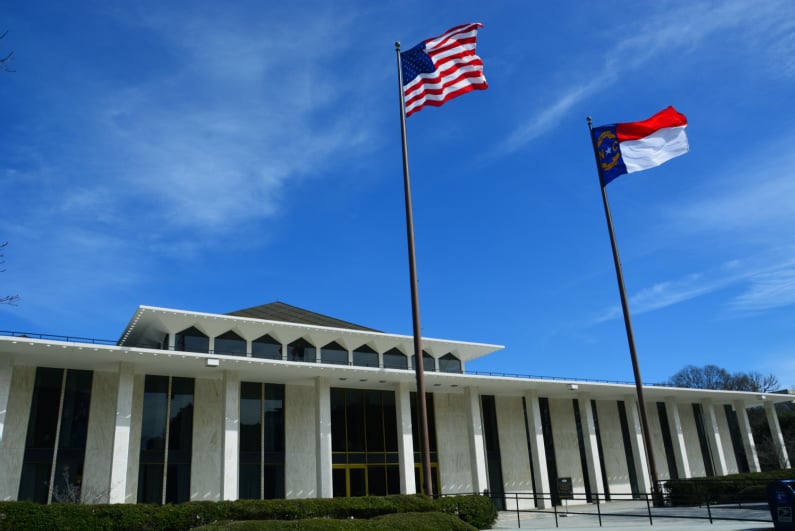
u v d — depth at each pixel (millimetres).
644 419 29750
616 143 30625
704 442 52625
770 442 55906
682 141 29594
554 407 45875
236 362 29781
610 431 48031
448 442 40094
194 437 31812
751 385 92500
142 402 30938
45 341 25281
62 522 18078
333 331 36781
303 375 33250
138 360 28375
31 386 28422
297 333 36250
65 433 28594
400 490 34406
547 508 38844
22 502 18016
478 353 43938
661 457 49344
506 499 40750
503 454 41969
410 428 35250
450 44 24781
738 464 54500
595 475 41875
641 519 24891
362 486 35906
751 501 31250
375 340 38656
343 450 36000
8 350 25688
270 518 21750
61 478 27922
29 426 27828
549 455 44125
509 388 40625
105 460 29141
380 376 34188
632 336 30000
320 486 31703
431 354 41812
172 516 20219
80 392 29578
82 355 27062
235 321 33625
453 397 41500
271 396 35094
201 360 28844
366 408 37688
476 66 24422
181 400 32125
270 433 34281
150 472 30156
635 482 47531
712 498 31391
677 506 31078
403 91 24812
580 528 20859
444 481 39000
